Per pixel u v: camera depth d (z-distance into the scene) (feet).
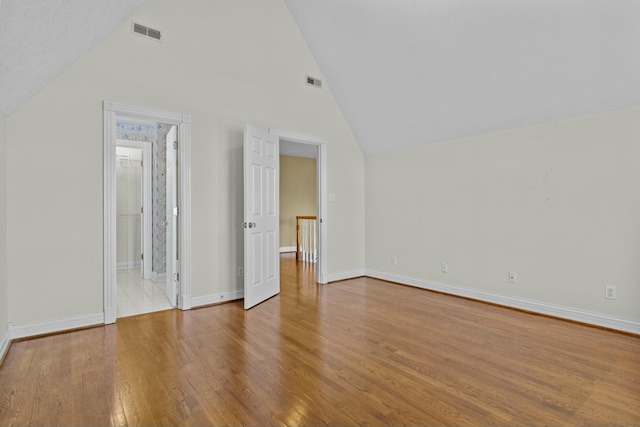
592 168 9.61
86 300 9.40
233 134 12.23
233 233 12.26
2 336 7.66
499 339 8.63
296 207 27.14
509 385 6.33
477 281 12.46
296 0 13.12
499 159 11.75
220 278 11.97
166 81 10.69
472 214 12.59
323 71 14.84
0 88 6.83
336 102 15.58
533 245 10.92
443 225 13.56
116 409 5.55
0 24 5.29
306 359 7.43
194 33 11.27
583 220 9.82
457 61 10.71
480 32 9.64
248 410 5.53
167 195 12.87
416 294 13.37
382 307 11.52
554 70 9.29
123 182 18.97
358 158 16.70
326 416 5.38
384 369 6.97
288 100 13.80
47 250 8.85
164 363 7.20
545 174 10.59
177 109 10.92
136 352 7.75
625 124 9.01
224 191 12.01
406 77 12.37
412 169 14.71
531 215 10.95
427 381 6.48
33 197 8.66
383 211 16.05
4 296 7.92
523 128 11.09
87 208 9.39
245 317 10.37
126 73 9.96
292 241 26.89
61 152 9.02
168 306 11.56
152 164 16.17
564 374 6.75
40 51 7.07
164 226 15.99
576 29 8.29
